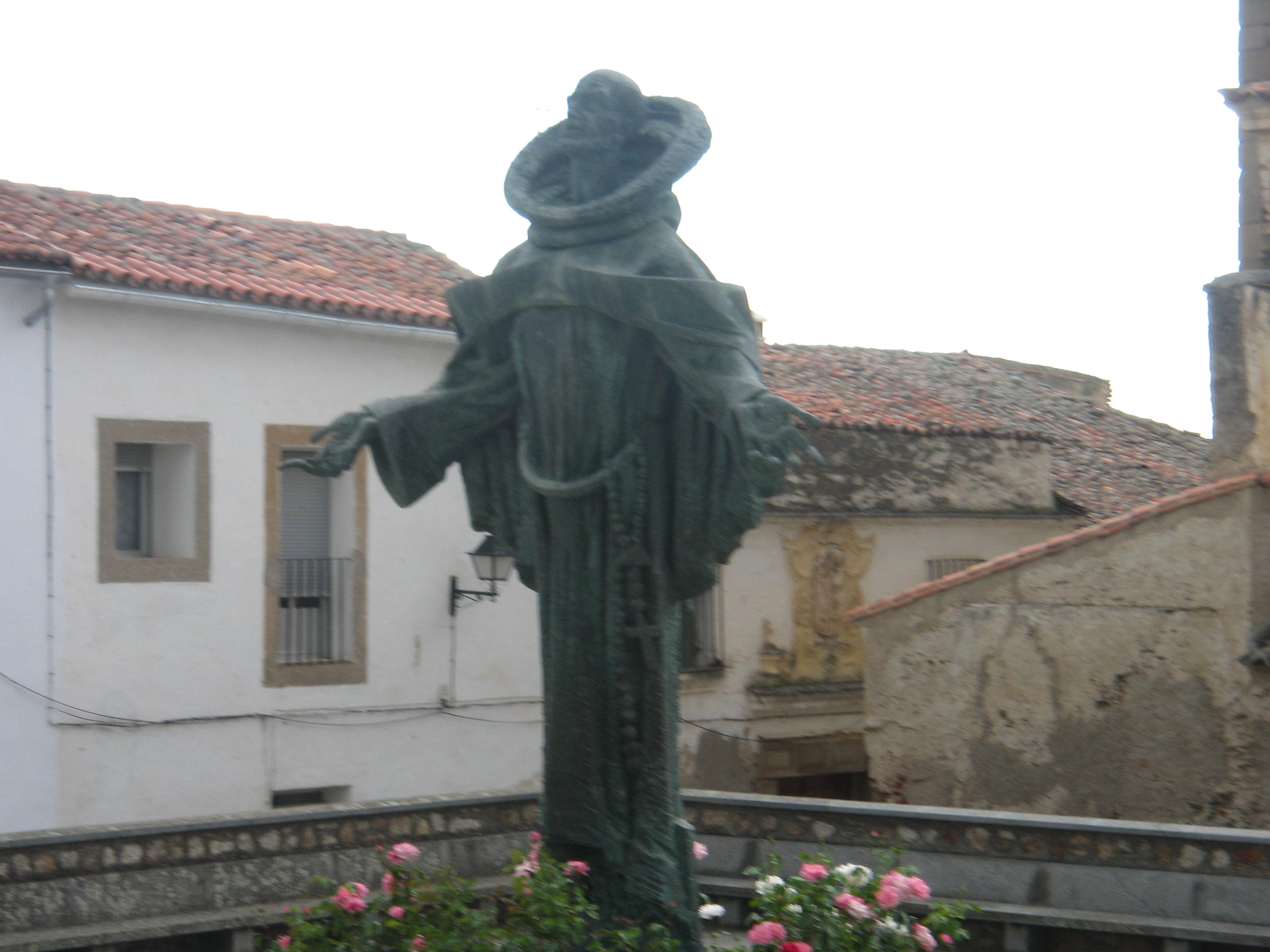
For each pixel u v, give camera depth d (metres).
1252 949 7.79
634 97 6.69
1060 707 14.42
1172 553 13.83
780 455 5.96
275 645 16.80
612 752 6.62
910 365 26.83
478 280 6.83
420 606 17.95
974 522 22.64
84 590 15.48
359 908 6.14
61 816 15.25
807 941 6.05
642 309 6.36
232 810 16.39
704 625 20.34
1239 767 13.29
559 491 6.55
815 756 21.14
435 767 17.97
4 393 15.03
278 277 17.39
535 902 6.05
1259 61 17.09
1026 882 8.45
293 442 17.00
